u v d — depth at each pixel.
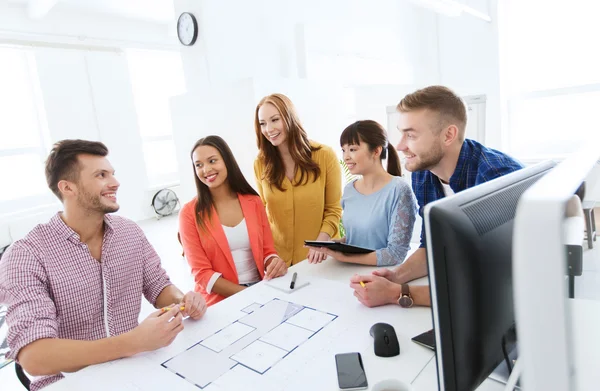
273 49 3.59
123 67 5.82
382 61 4.73
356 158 1.62
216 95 3.05
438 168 1.26
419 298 1.11
